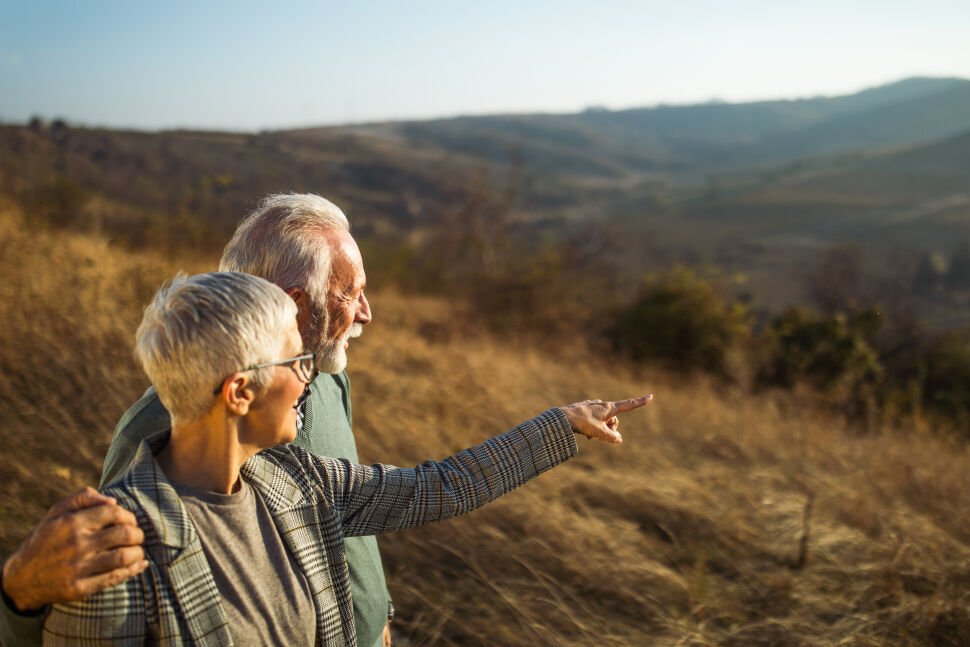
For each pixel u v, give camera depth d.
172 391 1.06
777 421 6.65
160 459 1.12
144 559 0.97
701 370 10.96
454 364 7.02
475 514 3.51
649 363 11.06
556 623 2.89
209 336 1.04
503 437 1.45
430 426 4.68
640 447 5.05
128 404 4.34
